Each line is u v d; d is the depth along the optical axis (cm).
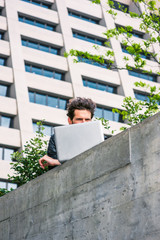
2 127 3916
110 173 405
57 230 468
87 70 4656
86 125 472
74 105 485
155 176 350
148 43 927
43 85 4322
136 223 360
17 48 4359
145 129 372
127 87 4800
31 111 4134
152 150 360
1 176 3741
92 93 4562
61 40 4672
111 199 396
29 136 4006
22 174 1001
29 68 4419
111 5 1004
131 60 4962
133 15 965
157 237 335
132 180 376
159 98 897
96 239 405
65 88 4428
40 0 4828
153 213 344
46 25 4778
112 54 941
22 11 4622
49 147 501
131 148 384
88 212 424
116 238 380
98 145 429
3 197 600
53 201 486
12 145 3912
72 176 460
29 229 523
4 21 4469
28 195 540
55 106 4388
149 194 353
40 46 4606
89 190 430
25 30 4516
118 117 4659
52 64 4491
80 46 4738
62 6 4878
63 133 477
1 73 4159
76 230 437
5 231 577
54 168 496
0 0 4578
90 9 5062
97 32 4931
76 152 470
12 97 4162
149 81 4950
